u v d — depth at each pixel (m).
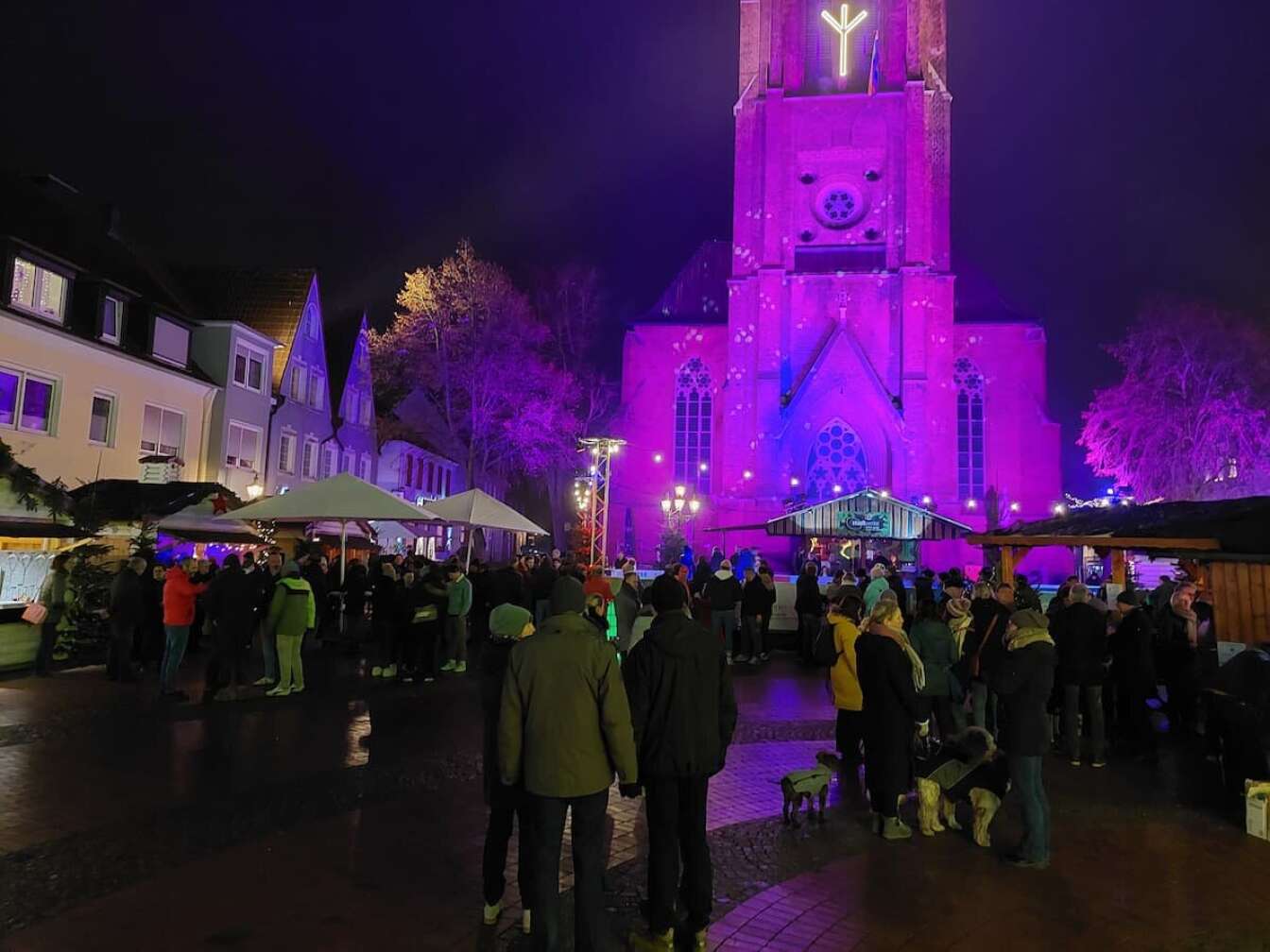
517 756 4.44
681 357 50.34
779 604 21.38
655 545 48.41
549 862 4.39
